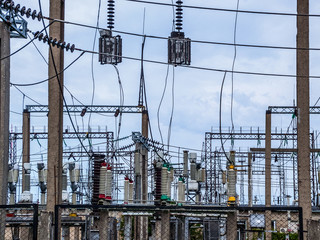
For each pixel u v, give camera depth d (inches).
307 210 1959.9
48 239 1528.1
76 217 2166.6
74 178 2753.4
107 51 1956.2
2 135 1517.0
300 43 1995.6
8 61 1534.2
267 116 3427.7
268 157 3403.1
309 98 2007.9
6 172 1523.1
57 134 1862.7
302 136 1999.3
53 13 1867.6
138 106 3759.8
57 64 1871.3
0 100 1523.1
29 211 2406.5
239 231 2127.2
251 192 3937.0
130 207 1346.0
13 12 1566.2
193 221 2158.0
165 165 1683.1
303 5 1990.7
